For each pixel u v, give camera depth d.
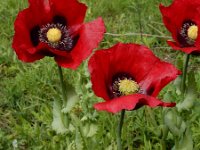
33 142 0.88
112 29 1.21
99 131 0.81
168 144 0.87
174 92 0.88
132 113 0.89
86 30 0.69
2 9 1.24
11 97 0.99
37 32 0.71
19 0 1.27
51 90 1.00
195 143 0.85
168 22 0.72
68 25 0.71
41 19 0.71
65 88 0.75
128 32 1.19
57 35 0.70
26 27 0.68
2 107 0.99
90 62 0.60
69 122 0.79
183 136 0.76
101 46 1.15
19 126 0.89
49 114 0.90
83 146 0.77
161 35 1.18
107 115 0.88
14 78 1.05
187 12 0.74
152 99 0.58
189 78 0.78
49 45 0.70
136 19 1.22
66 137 0.82
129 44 0.64
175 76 0.62
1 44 1.14
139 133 0.89
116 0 1.29
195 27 0.73
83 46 0.68
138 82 0.65
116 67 0.65
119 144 0.68
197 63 1.09
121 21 1.23
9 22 1.21
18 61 1.08
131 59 0.65
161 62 0.64
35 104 0.97
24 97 1.00
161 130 0.85
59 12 0.71
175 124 0.77
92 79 0.60
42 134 0.89
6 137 0.90
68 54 0.67
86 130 0.77
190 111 0.82
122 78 0.65
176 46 0.71
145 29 1.20
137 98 0.57
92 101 0.88
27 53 0.67
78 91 0.87
